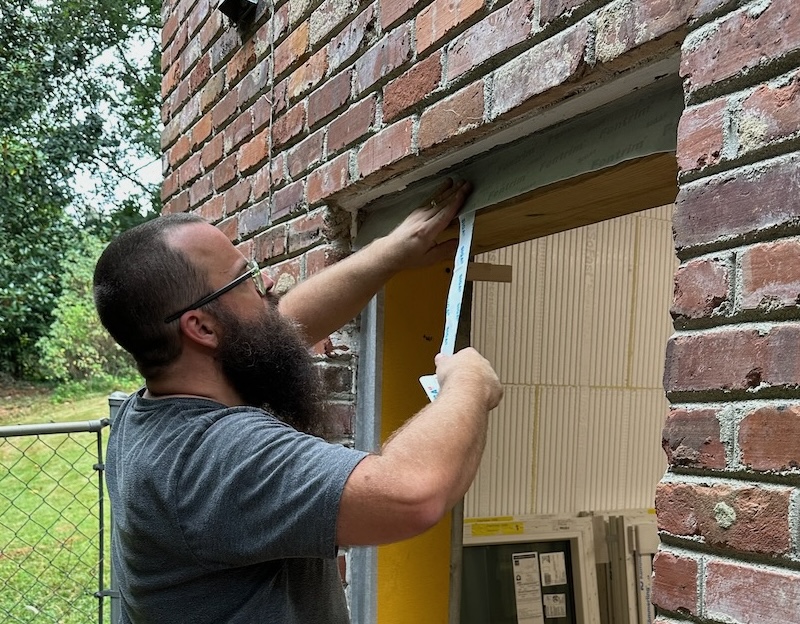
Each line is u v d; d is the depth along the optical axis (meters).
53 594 3.29
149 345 1.05
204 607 0.93
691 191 0.84
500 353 2.16
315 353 1.70
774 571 0.72
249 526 0.87
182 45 2.60
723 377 0.79
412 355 1.70
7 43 8.35
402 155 1.38
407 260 1.45
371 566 1.62
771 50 0.76
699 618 0.79
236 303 1.09
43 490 5.18
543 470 2.23
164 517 0.91
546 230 1.61
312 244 1.74
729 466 0.78
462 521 1.75
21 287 8.02
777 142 0.75
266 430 0.93
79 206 9.00
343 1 1.58
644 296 2.42
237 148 2.14
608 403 2.35
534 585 2.15
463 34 1.23
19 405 8.25
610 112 1.09
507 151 1.30
